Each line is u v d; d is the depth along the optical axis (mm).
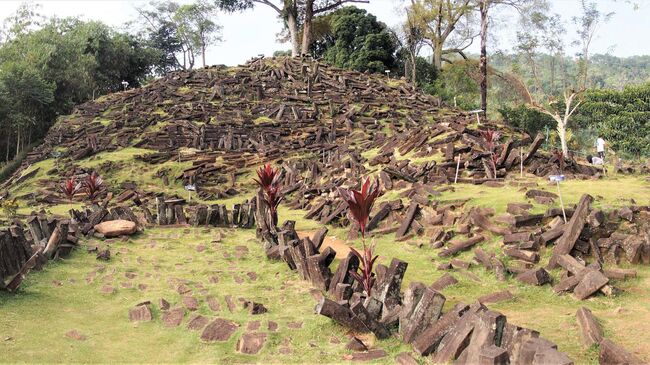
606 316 7742
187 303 8766
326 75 42906
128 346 7133
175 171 26281
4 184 27828
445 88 47812
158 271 10656
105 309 8438
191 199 23109
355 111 34188
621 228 10570
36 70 42094
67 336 7172
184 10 71750
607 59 99938
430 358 6320
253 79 41500
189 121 32906
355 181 17953
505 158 16594
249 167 27047
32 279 9117
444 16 49531
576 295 8609
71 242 11656
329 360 6652
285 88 39906
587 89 34438
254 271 10836
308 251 10359
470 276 10016
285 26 62281
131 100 39094
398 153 20500
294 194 21062
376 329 7117
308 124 33000
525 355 4988
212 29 74000
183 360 6801
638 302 8258
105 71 58344
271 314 8352
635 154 33062
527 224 11320
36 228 11016
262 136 30922
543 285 9211
